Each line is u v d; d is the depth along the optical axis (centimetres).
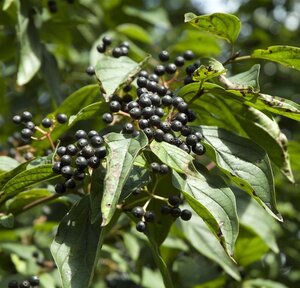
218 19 359
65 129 403
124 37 649
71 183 328
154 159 339
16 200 413
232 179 334
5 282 500
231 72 718
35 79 638
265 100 337
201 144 337
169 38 723
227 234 312
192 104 384
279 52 357
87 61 670
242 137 351
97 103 360
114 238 529
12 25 561
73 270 317
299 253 647
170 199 338
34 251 530
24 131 370
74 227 333
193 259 552
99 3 682
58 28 596
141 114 325
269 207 331
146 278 524
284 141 377
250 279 560
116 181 291
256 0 828
